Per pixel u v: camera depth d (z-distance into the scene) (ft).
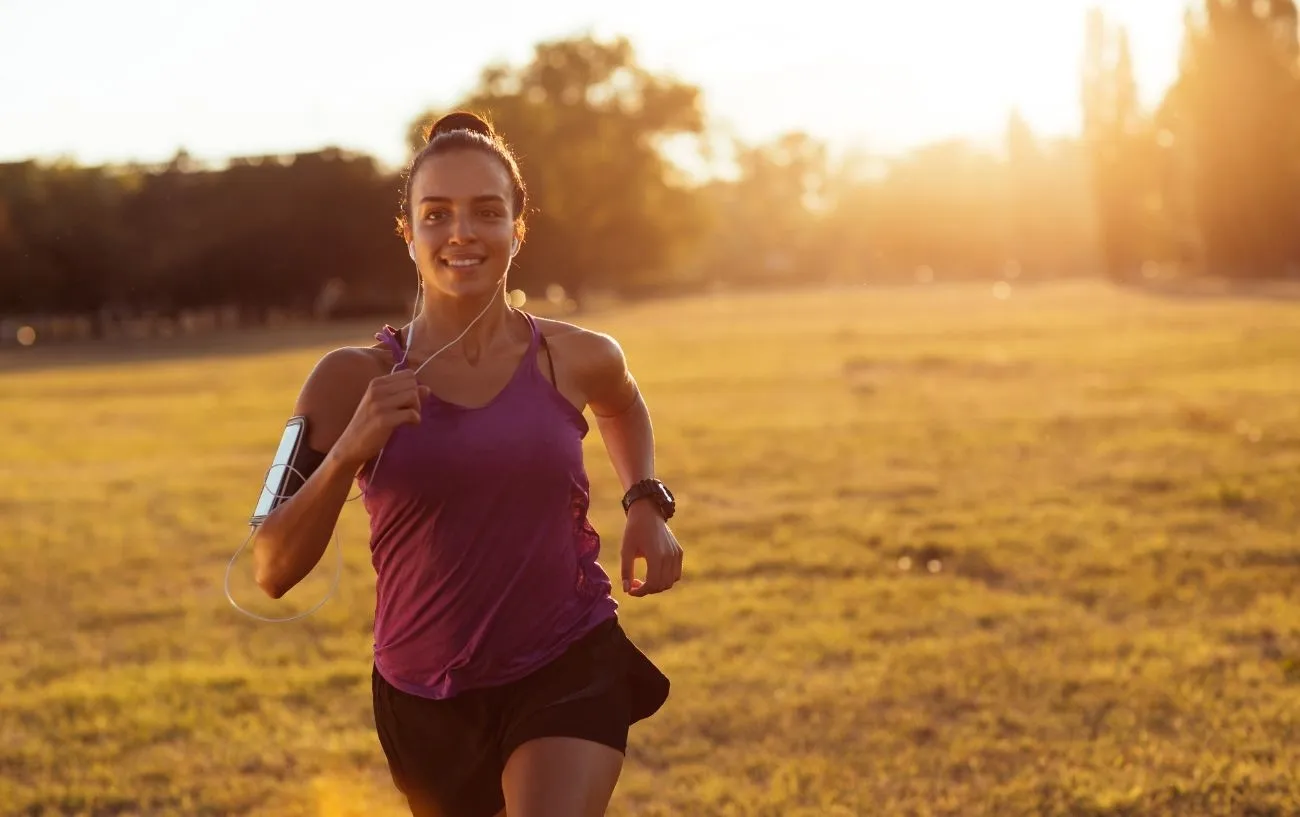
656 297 343.05
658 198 258.57
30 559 33.53
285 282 247.91
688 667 21.65
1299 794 15.29
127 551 34.50
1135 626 23.27
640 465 10.31
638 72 256.32
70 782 17.49
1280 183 246.27
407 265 252.21
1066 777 16.22
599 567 9.73
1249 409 55.47
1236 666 20.59
